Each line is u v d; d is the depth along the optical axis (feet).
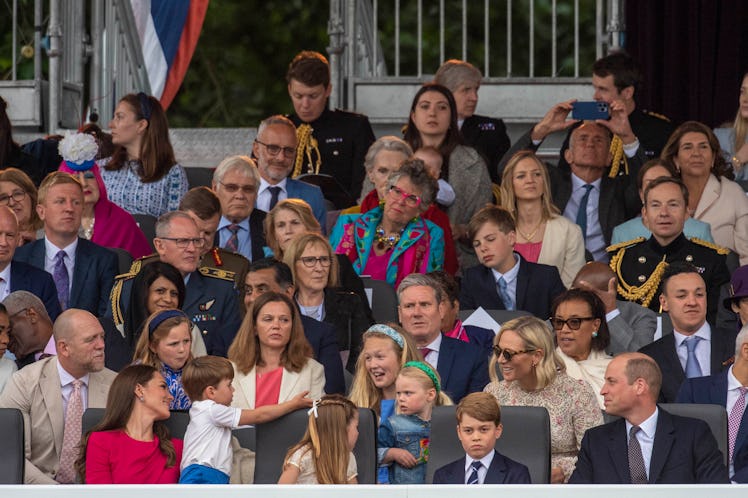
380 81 152.56
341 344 103.19
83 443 85.97
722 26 151.33
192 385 86.63
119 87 158.51
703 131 121.60
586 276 105.19
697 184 121.80
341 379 98.22
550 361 90.99
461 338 102.78
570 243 115.44
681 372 98.78
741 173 132.57
